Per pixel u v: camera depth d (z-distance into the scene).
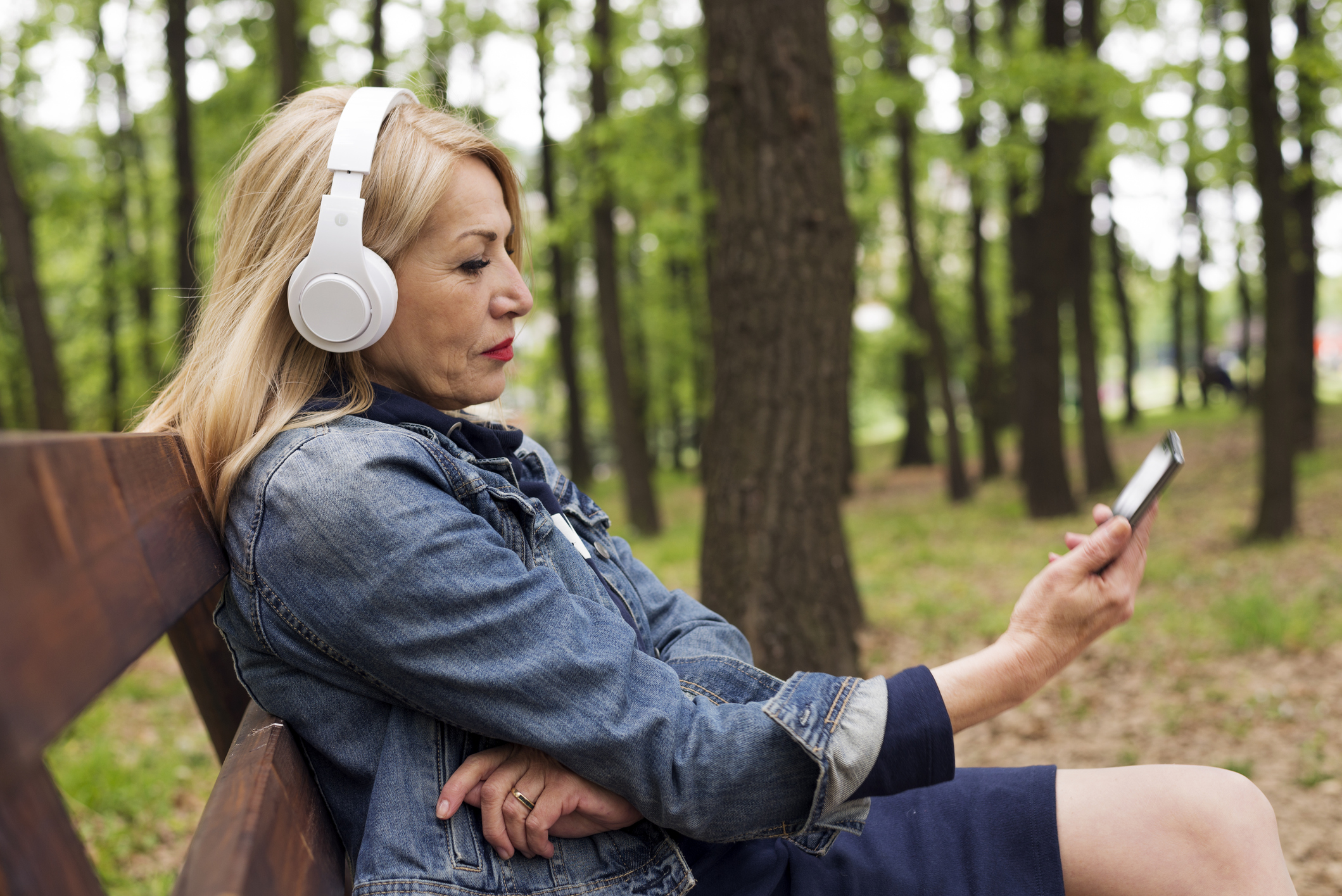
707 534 3.64
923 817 1.28
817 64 3.62
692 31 12.50
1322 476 12.21
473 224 1.20
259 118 1.39
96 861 3.29
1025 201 12.84
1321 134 11.75
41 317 7.07
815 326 3.58
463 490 1.14
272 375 1.16
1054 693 5.06
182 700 5.56
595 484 22.89
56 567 0.63
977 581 8.72
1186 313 34.69
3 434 0.63
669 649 1.40
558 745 1.02
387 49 10.73
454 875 1.04
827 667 3.52
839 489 3.66
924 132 14.13
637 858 1.14
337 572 1.02
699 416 21.92
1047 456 12.34
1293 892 1.18
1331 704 4.50
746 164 3.60
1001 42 12.01
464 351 1.23
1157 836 1.21
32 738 0.55
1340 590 6.67
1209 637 5.78
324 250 1.12
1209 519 10.63
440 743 1.10
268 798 0.84
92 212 14.04
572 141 12.19
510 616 1.03
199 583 0.95
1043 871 1.21
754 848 1.24
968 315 21.58
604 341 13.63
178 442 1.05
